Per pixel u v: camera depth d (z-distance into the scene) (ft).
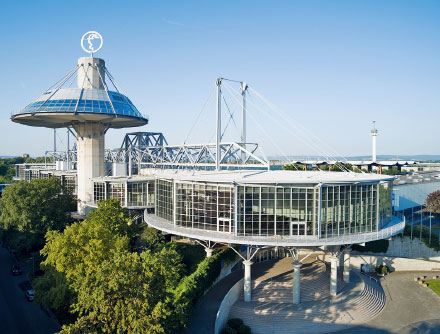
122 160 443.32
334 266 188.44
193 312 163.63
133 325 106.63
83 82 344.49
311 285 195.62
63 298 148.77
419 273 245.86
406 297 206.08
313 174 221.66
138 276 117.80
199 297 171.63
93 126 339.36
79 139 343.46
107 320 113.91
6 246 294.25
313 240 173.37
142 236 231.30
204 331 147.02
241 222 181.47
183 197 204.13
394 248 259.19
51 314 174.70
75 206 352.90
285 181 175.32
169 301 124.26
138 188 287.28
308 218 178.40
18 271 230.68
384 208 216.95
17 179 568.00
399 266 250.78
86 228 165.37
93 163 340.80
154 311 108.99
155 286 121.49
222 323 162.81
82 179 342.23
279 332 161.58
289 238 177.17
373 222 195.83
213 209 192.24
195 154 367.86
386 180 200.23
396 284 225.97
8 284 214.07
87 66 345.10
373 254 256.73
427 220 344.08
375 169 591.78
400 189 350.84
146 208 286.66
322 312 173.78
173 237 243.19
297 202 177.99
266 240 173.78
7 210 259.80
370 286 209.97
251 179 182.19
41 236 253.85
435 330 167.43
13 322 166.20
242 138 322.55
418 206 370.73
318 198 175.42
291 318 168.14
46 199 262.67
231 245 194.80
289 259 240.94
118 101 339.77
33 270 228.02
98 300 108.78
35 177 468.34
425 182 386.52
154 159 413.80
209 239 181.57
